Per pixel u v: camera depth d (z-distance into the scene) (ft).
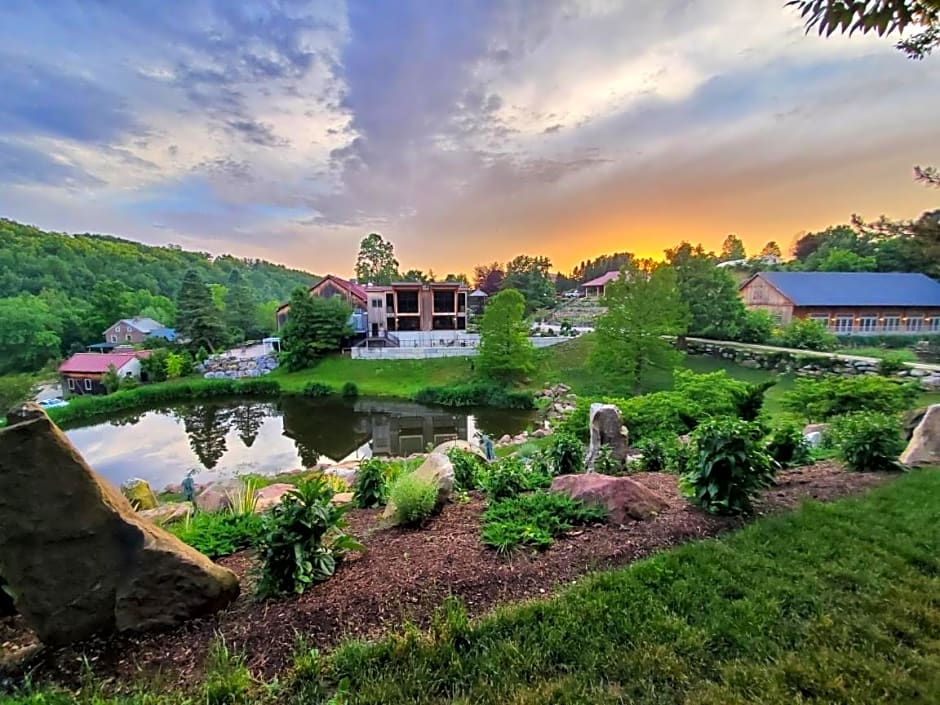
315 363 98.78
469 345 102.42
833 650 6.86
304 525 9.33
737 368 77.20
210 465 46.83
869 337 88.12
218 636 7.73
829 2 6.57
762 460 12.23
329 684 6.64
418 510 12.53
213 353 115.85
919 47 9.86
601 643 7.21
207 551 11.25
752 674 6.44
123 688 6.74
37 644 7.93
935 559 9.29
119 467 46.50
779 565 9.23
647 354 65.67
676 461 19.15
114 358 99.76
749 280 109.09
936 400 42.01
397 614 8.30
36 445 7.68
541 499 12.92
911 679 6.24
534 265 201.57
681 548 10.04
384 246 216.74
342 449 52.54
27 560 7.61
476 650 7.20
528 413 67.92
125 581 7.93
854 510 11.80
